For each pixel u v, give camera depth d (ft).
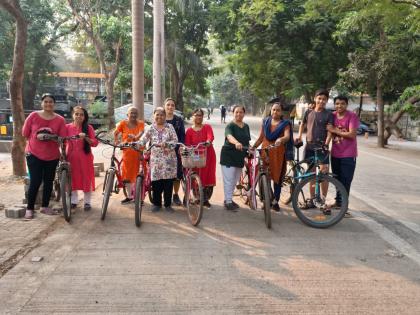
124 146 20.24
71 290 12.91
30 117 20.01
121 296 12.56
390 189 29.50
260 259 15.51
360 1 39.01
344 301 12.44
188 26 102.32
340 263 15.26
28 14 76.89
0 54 78.28
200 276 13.98
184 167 20.27
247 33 78.13
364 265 15.12
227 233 18.43
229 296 12.63
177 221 20.13
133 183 22.03
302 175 20.08
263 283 13.53
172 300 12.35
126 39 67.97
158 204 21.79
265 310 11.87
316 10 46.21
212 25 87.81
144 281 13.56
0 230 18.44
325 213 19.90
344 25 56.29
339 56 74.84
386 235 18.58
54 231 18.45
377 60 56.59
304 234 18.47
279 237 18.01
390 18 40.22
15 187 27.40
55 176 21.53
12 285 13.21
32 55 79.25
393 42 55.67
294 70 73.46
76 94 111.96
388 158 48.62
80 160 21.01
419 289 13.29
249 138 21.80
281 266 14.89
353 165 21.20
